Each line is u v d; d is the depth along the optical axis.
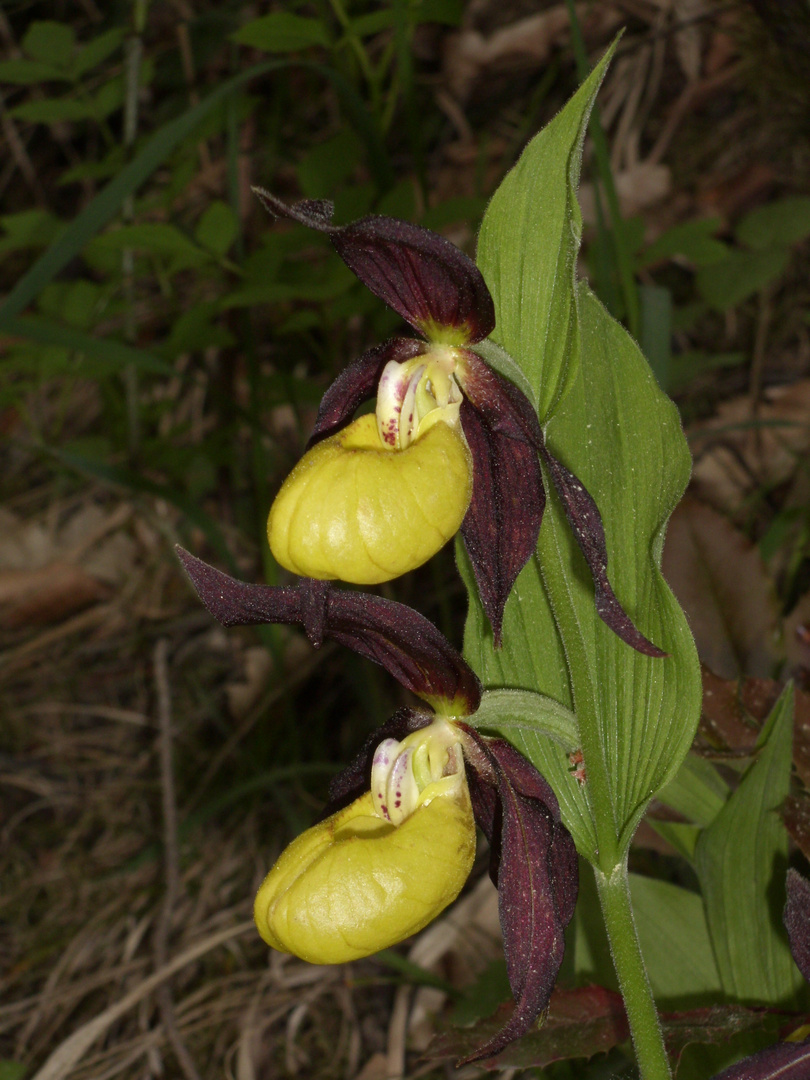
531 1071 0.38
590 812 0.31
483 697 0.30
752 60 0.58
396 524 0.29
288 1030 0.42
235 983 0.44
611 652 0.31
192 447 0.57
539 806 0.31
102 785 0.54
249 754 0.52
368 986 0.43
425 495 0.29
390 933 0.30
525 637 0.32
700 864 0.34
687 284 0.66
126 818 0.52
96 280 0.79
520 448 0.30
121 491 0.64
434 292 0.29
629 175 0.68
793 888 0.29
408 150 0.76
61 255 0.41
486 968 0.40
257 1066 0.42
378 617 0.31
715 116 0.68
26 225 0.51
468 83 0.77
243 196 0.70
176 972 0.43
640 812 0.30
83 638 0.63
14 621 0.64
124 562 0.67
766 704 0.36
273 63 0.44
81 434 0.74
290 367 0.67
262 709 0.52
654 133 0.70
